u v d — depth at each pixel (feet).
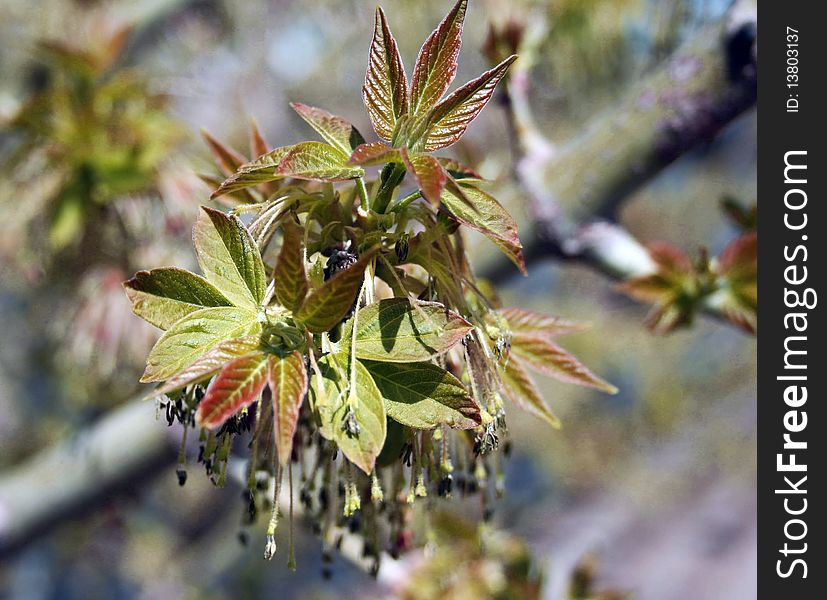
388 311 1.58
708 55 2.10
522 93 2.15
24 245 2.61
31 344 4.13
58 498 2.54
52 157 2.52
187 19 4.92
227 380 1.51
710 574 7.80
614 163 2.12
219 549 5.69
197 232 1.58
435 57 1.60
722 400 7.90
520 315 1.73
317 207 1.65
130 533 5.26
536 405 1.71
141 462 2.48
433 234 1.64
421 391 1.56
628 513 7.85
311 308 1.55
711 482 8.30
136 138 2.54
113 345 2.64
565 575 2.69
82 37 3.31
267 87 5.47
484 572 2.27
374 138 5.20
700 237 6.77
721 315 2.13
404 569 2.25
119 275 2.63
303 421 1.72
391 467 1.73
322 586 5.40
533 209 2.14
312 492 1.73
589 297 6.80
